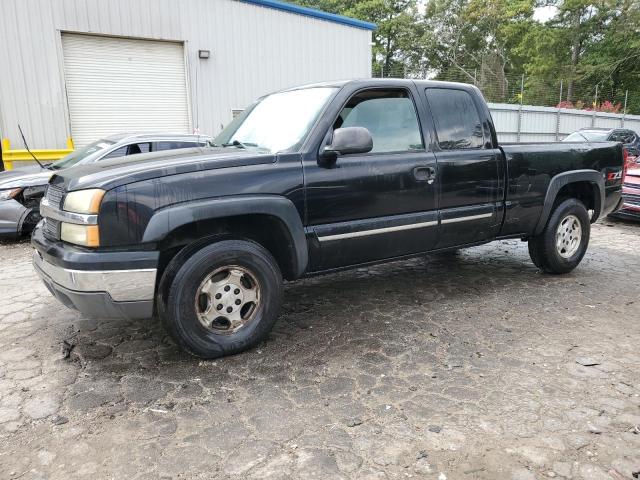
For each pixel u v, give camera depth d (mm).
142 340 3873
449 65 44406
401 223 4102
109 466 2426
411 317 4355
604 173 5613
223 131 4758
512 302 4730
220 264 3367
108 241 3057
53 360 3557
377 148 4051
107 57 13039
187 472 2375
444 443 2574
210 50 14227
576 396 3021
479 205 4621
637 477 2324
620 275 5676
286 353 3631
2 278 5707
